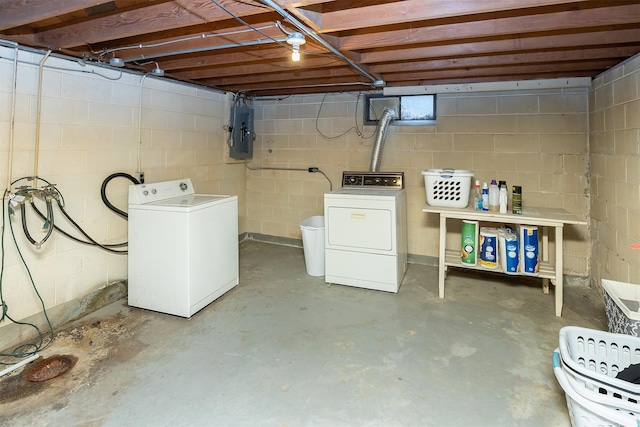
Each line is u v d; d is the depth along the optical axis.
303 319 2.60
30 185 2.29
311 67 2.85
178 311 2.62
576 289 3.16
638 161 2.31
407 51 2.51
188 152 3.69
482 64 2.66
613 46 2.28
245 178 4.75
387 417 1.63
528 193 3.40
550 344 2.24
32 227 2.32
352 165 4.16
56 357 2.10
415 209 3.86
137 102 3.07
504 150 3.45
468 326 2.48
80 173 2.61
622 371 1.53
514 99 3.38
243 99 4.46
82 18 2.06
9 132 2.17
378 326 2.49
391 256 3.05
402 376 1.93
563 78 3.12
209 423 1.59
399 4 1.74
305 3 1.56
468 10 1.64
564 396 1.75
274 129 4.54
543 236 3.16
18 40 2.14
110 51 2.43
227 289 3.09
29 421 1.60
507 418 1.62
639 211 2.30
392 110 3.74
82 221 2.65
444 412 1.66
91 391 1.80
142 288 2.73
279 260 4.02
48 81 2.37
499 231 3.00
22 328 2.29
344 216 3.17
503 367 2.00
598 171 2.97
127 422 1.60
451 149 3.65
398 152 3.88
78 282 2.64
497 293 3.07
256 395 1.78
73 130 2.55
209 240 2.80
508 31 1.92
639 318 1.77
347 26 1.85
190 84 3.67
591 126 3.10
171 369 1.99
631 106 2.38
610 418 1.26
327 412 1.66
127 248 3.01
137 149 3.09
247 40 2.19
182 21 1.81
